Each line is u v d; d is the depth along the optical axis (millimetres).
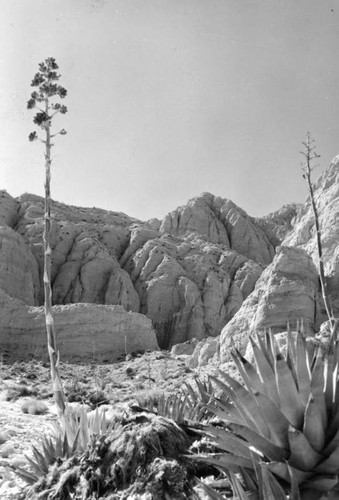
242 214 136125
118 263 92938
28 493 5523
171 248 98750
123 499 4484
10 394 27266
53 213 101375
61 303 83562
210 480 4613
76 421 7594
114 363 50750
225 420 3742
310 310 34500
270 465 3180
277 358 3400
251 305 39156
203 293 88562
